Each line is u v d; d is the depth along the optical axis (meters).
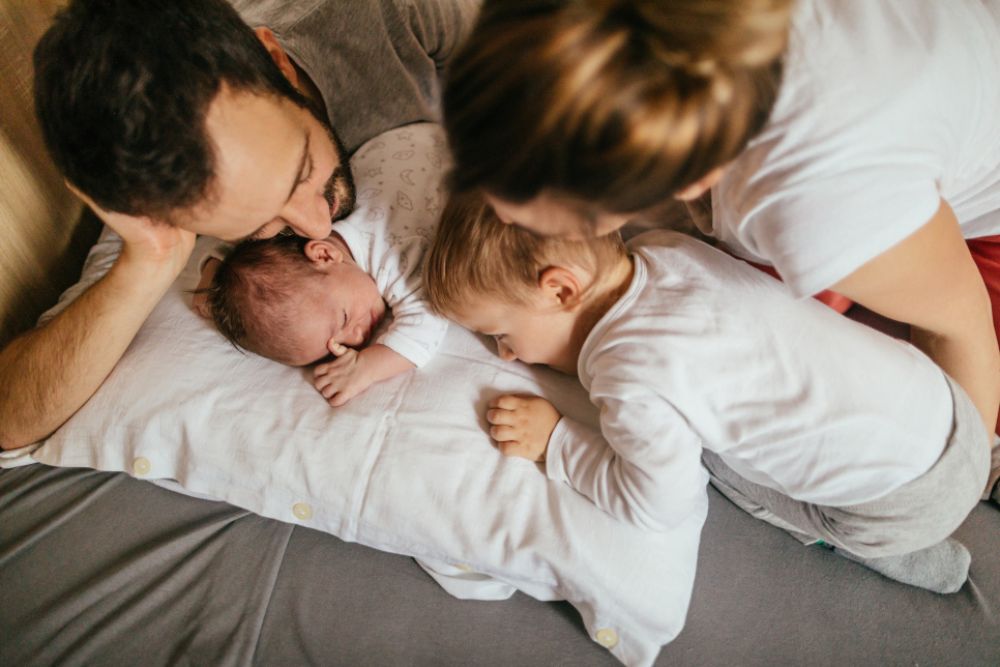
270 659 0.79
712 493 0.94
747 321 0.73
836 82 0.53
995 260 0.87
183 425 0.86
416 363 0.90
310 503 0.83
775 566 0.86
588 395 0.89
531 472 0.83
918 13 0.57
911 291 0.64
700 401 0.72
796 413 0.71
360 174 0.98
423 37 1.17
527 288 0.76
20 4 0.92
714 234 0.78
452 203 0.79
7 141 0.92
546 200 0.48
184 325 0.93
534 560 0.78
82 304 0.83
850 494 0.72
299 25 0.97
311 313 0.87
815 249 0.54
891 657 0.79
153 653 0.78
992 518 0.89
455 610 0.83
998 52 0.62
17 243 0.97
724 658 0.79
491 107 0.43
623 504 0.76
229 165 0.62
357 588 0.85
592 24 0.39
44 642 0.77
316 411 0.87
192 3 0.61
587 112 0.41
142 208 0.66
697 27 0.38
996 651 0.78
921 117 0.54
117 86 0.58
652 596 0.76
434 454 0.83
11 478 0.91
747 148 0.56
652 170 0.44
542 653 0.80
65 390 0.85
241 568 0.85
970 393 0.81
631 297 0.77
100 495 0.89
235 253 0.90
